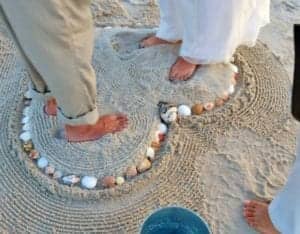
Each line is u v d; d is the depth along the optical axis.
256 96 2.27
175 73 2.25
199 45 2.12
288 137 2.14
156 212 1.62
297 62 1.32
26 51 1.61
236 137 2.13
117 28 2.55
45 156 2.01
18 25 1.51
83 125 1.94
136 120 2.13
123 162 1.98
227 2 1.96
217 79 2.26
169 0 2.12
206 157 2.06
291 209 1.62
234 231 1.85
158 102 2.20
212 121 2.17
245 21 2.12
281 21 2.68
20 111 2.20
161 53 2.32
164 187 1.96
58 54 1.56
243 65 2.38
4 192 1.93
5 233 1.83
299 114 1.36
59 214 1.88
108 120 2.08
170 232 1.69
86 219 1.87
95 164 1.98
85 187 1.94
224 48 2.13
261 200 1.93
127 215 1.88
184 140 2.10
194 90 2.21
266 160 2.06
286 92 2.30
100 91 2.22
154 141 2.08
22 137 2.09
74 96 1.71
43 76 1.67
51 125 2.09
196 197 1.94
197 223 1.63
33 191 1.94
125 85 2.25
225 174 2.01
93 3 2.69
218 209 1.90
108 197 1.92
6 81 2.32
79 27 1.56
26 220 1.86
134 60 2.32
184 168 2.02
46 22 1.48
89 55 1.66
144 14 2.68
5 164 2.01
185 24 2.10
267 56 2.46
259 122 2.18
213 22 2.02
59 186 1.93
